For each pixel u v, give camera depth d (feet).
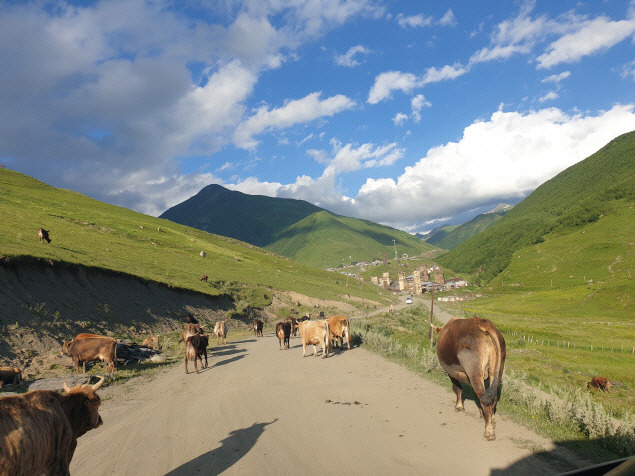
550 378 58.59
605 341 140.46
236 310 160.97
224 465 21.21
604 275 531.91
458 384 28.40
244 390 39.40
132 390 42.29
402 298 536.83
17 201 242.37
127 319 93.45
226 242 447.83
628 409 36.78
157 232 307.37
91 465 21.84
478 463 19.54
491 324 24.26
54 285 84.33
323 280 393.09
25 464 13.21
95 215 288.92
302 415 29.66
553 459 19.58
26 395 14.83
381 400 32.53
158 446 24.57
